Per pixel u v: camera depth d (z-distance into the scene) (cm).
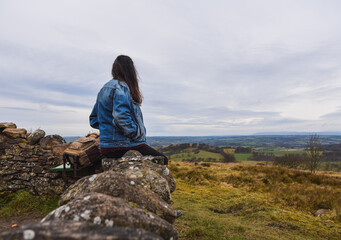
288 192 941
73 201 128
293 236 467
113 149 253
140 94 269
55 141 606
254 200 762
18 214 482
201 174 1333
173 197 784
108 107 248
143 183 214
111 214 120
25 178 586
